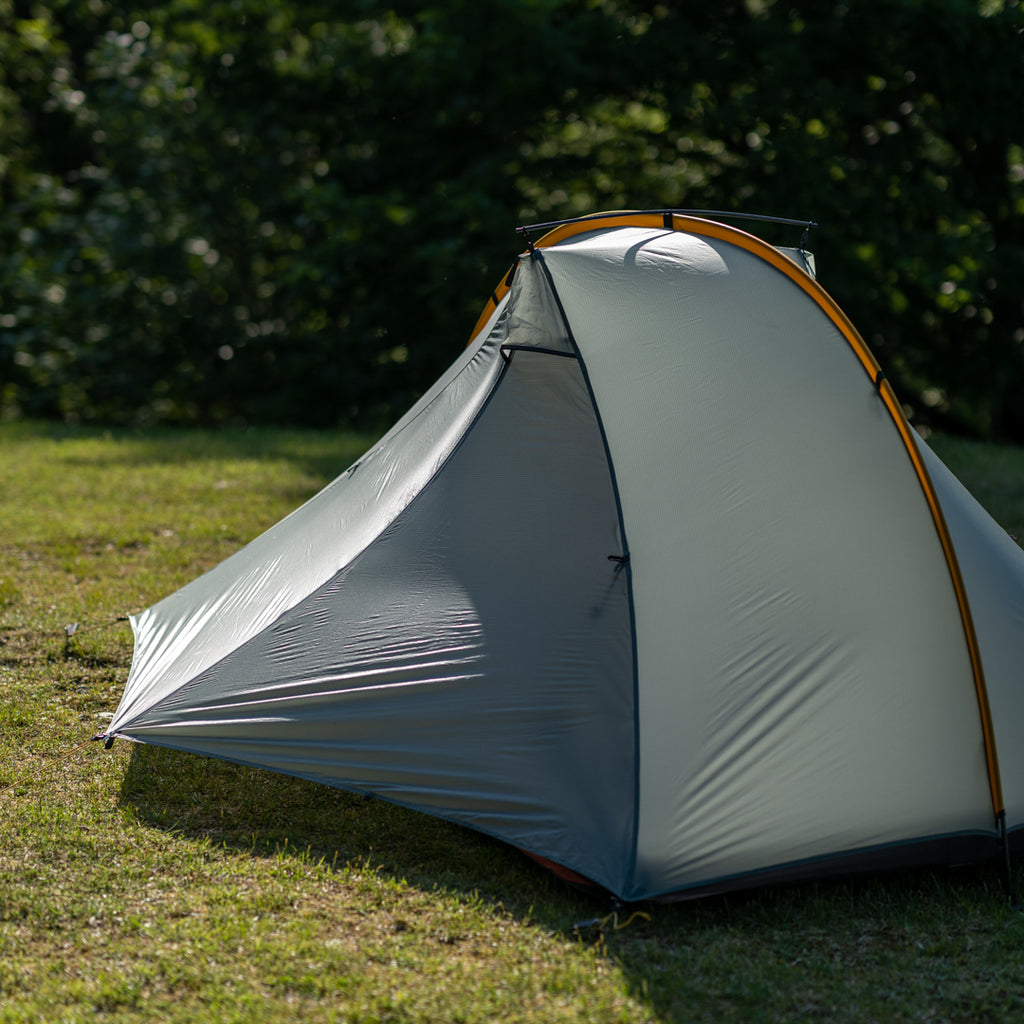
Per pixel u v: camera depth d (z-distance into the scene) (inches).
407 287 582.9
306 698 167.9
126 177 675.4
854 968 137.4
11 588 263.3
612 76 556.4
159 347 650.8
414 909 146.4
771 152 526.0
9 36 757.3
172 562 296.0
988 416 758.5
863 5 516.7
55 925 139.5
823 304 170.9
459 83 572.7
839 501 160.6
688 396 166.6
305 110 616.1
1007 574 170.2
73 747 190.4
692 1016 126.5
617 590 159.5
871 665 155.4
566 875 149.7
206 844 160.7
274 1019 123.2
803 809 150.8
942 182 597.0
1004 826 154.9
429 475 181.3
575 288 175.8
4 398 661.3
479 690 161.6
